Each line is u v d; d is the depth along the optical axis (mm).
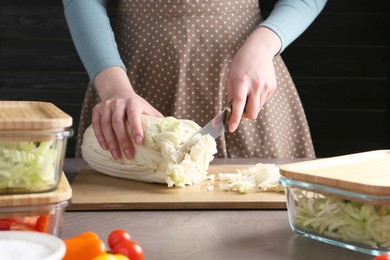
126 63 1927
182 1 1854
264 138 1919
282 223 1193
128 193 1379
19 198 944
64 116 1013
